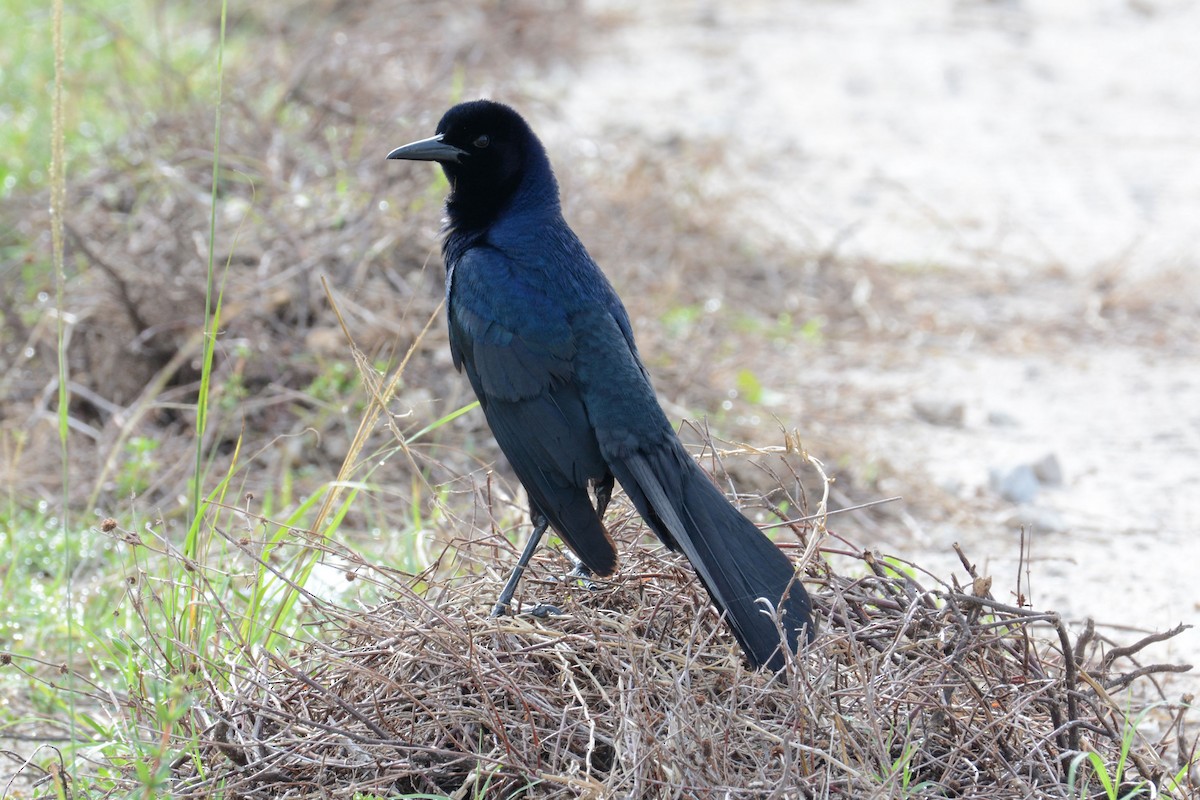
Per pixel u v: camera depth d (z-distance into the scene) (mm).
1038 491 12312
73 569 10094
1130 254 18359
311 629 8453
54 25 7535
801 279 17391
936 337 16141
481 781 6875
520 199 8789
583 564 8203
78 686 8578
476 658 7070
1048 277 17875
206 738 6992
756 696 6906
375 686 7215
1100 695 7188
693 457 8750
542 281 8328
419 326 12711
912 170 21734
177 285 12414
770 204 19688
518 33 25750
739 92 25594
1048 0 33344
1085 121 24406
